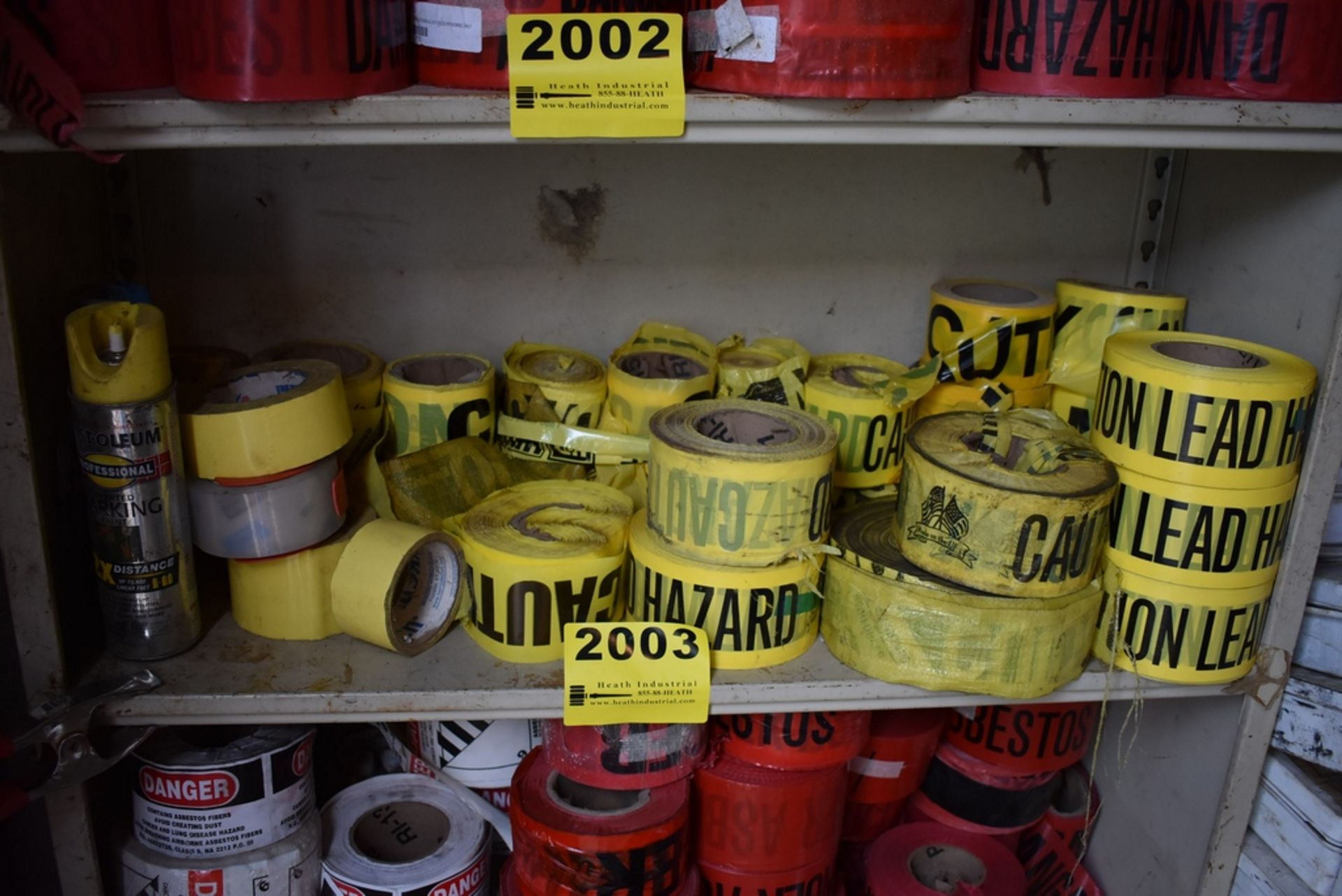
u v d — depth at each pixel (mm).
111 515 907
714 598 956
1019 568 925
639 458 1124
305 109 800
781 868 1111
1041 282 1326
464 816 1163
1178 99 868
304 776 1075
